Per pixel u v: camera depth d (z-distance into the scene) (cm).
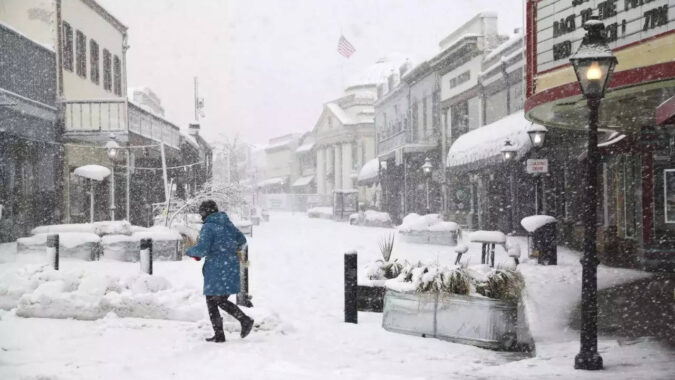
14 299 939
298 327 866
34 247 1619
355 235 3200
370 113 7294
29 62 2231
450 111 3797
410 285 840
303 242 2642
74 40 2634
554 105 1355
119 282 948
